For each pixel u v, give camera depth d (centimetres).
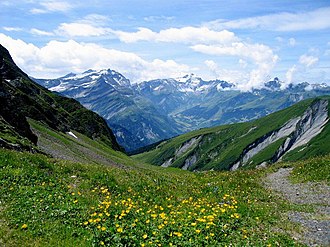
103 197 2205
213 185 3009
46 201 1934
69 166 2802
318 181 3350
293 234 1859
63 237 1542
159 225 1583
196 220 1709
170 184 2916
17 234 1530
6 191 2033
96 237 1480
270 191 3070
